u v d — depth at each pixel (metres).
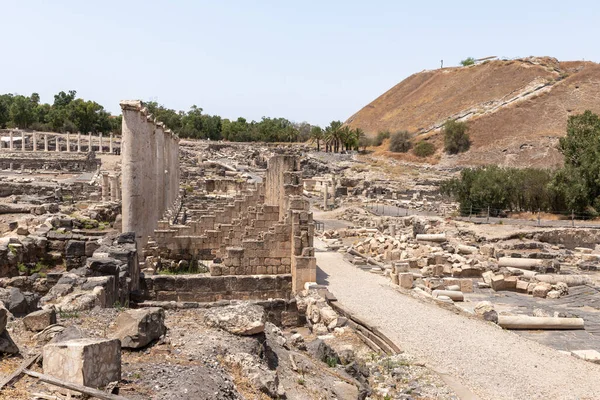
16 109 123.25
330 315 19.97
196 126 152.50
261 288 23.05
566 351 17.22
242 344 10.76
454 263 30.97
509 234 40.56
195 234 32.69
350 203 74.75
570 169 54.00
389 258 33.56
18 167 77.12
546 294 25.34
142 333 10.01
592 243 41.47
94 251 20.08
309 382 11.30
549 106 128.00
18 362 8.74
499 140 118.94
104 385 7.94
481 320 20.20
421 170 105.44
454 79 174.12
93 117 131.25
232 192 66.19
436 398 12.98
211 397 8.14
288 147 135.50
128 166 25.98
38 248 21.39
